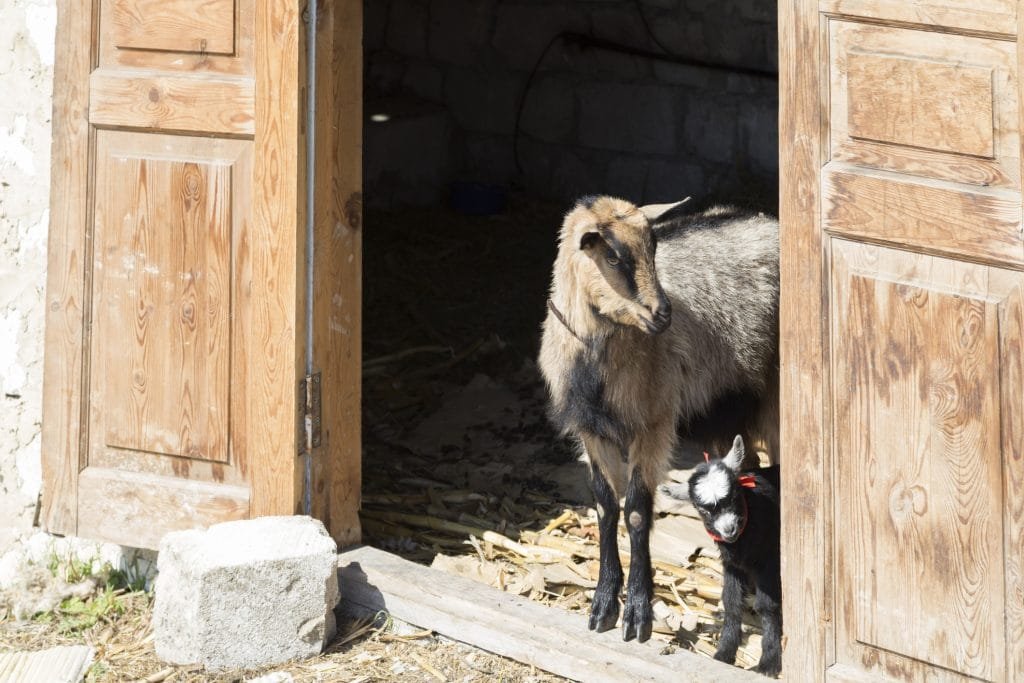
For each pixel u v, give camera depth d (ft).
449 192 43.11
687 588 21.30
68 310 20.27
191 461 20.20
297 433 19.77
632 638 18.45
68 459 20.57
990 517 14.56
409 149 42.16
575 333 19.11
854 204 15.06
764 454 26.48
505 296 35.45
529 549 22.26
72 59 19.86
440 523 23.35
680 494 19.06
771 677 18.51
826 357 15.51
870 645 15.62
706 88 38.88
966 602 14.84
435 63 43.50
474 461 26.27
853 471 15.48
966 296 14.46
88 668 18.97
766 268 21.91
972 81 14.11
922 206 14.58
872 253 15.08
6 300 21.56
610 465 19.79
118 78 19.71
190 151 19.63
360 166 20.66
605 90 40.63
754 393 22.06
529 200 42.14
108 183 20.03
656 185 40.27
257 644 18.60
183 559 18.65
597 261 18.37
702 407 20.76
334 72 20.06
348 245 20.66
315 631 18.83
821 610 15.85
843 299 15.33
